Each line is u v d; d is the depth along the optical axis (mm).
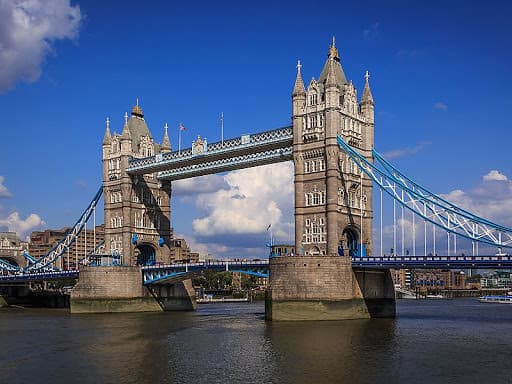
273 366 61094
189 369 60406
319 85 114375
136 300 139125
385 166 111625
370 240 116812
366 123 118750
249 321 107125
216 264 125188
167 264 141250
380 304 111500
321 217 110625
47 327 101750
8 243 194375
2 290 182625
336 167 110062
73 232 162625
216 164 132750
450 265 97312
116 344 78500
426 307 177500
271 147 120750
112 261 144375
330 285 101188
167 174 148625
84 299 135250
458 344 74250
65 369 61688
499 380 54750
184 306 149250
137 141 150875
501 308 170500
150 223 150375
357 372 57906
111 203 149875
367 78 120812
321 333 84625
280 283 103125
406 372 57875
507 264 93000
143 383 54750
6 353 72188
